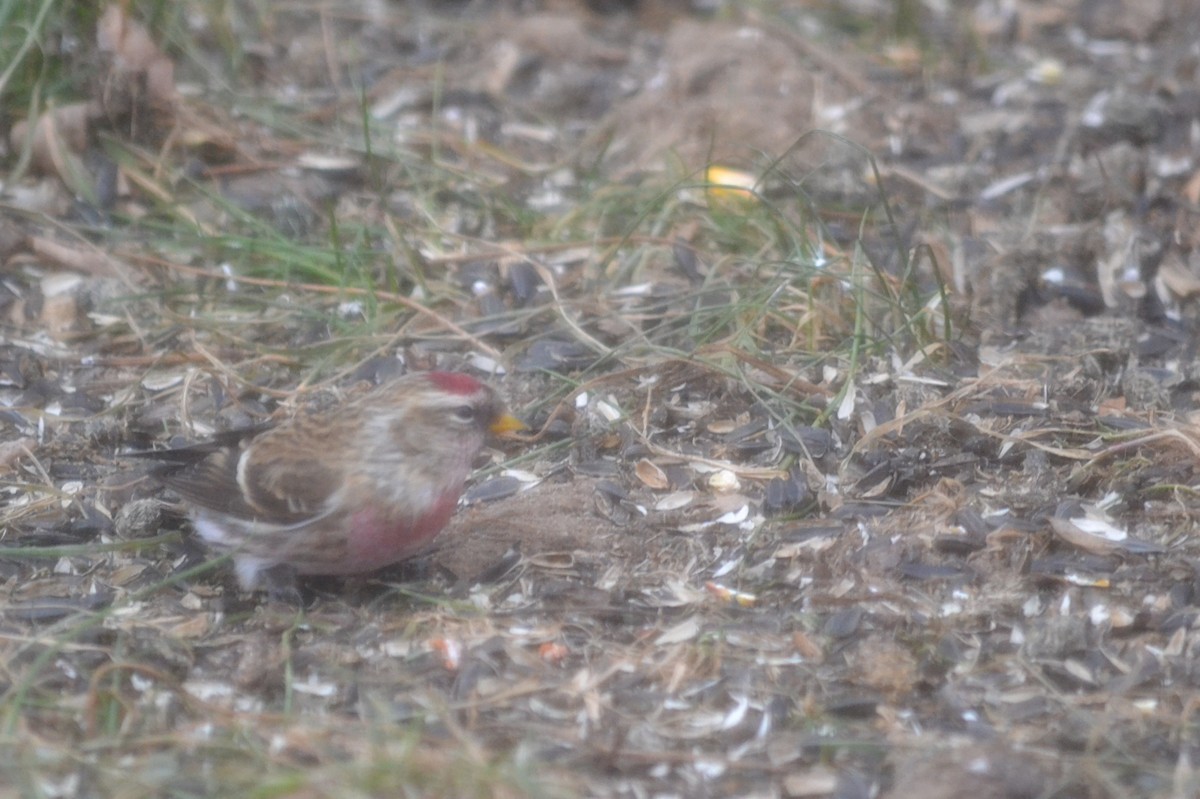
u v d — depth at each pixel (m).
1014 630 8.85
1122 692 8.35
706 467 10.28
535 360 11.51
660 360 11.20
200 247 12.76
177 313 12.15
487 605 9.09
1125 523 9.67
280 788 7.19
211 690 8.38
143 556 9.58
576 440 10.56
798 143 11.95
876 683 8.37
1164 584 9.19
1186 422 10.60
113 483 10.24
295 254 12.41
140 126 13.88
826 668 8.55
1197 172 13.73
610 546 9.58
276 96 15.30
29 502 10.04
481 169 14.28
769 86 14.83
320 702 8.25
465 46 16.67
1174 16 17.20
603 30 17.39
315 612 9.03
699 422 10.75
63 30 13.80
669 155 13.84
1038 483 10.04
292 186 13.70
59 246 12.65
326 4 17.39
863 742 7.94
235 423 10.94
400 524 8.91
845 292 11.88
